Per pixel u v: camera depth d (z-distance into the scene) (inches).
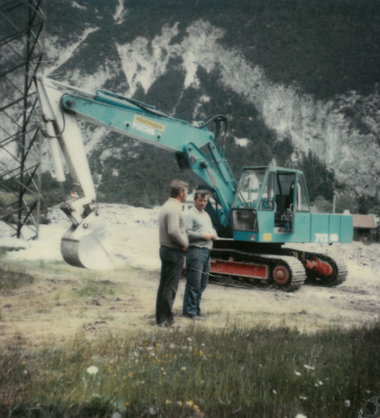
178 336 193.5
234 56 6254.9
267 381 132.8
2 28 5836.6
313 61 5713.6
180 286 426.0
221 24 6943.9
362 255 801.6
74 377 128.0
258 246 491.5
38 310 257.4
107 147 4955.7
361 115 4896.7
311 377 136.1
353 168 4507.9
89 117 359.9
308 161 4697.3
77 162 314.7
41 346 178.2
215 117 476.1
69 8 7795.3
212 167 474.3
